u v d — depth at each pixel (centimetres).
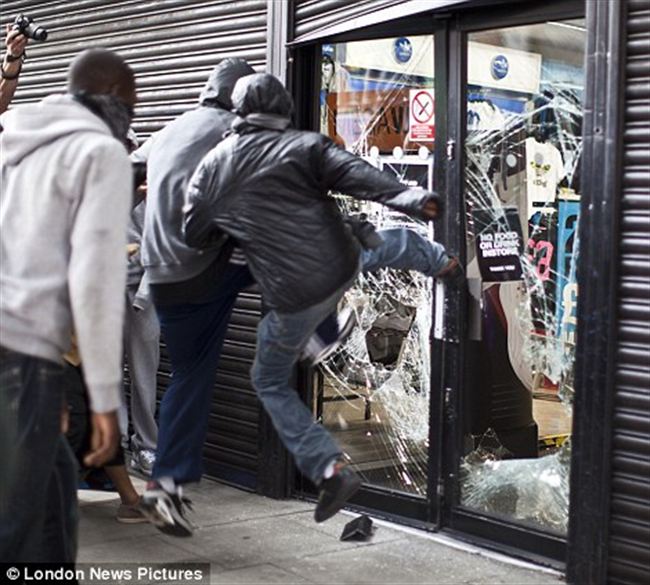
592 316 423
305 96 562
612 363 419
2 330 317
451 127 494
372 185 385
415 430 520
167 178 454
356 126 542
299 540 496
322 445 407
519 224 481
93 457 312
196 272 443
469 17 485
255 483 574
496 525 480
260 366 412
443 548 487
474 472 498
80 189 311
